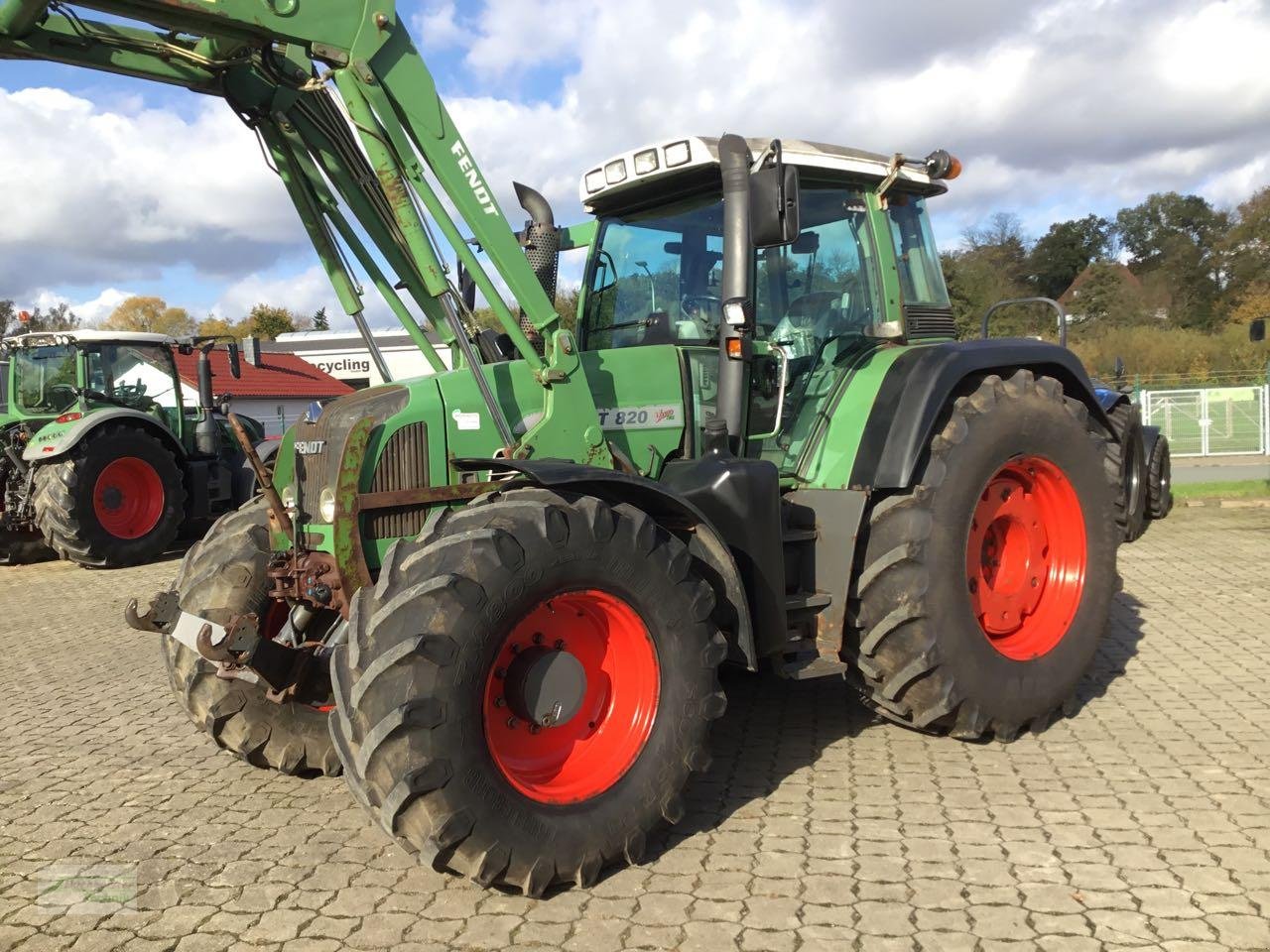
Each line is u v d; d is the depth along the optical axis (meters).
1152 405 19.08
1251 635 5.45
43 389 10.94
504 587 2.75
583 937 2.64
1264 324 12.98
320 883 3.02
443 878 3.02
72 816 3.61
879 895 2.78
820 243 4.29
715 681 3.16
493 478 3.47
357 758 2.67
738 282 3.64
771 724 4.33
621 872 3.00
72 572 10.05
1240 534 9.04
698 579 3.16
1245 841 3.02
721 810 3.42
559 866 2.81
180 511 10.61
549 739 3.04
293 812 3.59
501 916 2.76
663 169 3.98
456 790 2.66
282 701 3.24
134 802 3.73
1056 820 3.21
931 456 3.81
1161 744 3.87
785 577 3.69
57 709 5.05
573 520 2.89
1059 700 4.04
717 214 4.13
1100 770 3.63
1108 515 4.28
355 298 3.90
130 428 10.23
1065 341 6.59
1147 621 5.84
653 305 4.33
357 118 3.21
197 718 3.75
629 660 3.10
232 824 3.49
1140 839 3.06
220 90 3.56
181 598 3.72
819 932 2.61
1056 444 4.10
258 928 2.76
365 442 3.24
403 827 2.67
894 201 4.65
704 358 4.07
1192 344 35.00
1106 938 2.53
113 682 5.56
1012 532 4.18
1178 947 2.48
